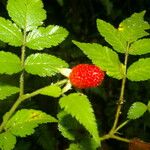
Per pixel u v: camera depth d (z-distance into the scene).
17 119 0.14
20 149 0.23
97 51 0.15
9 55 0.14
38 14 0.14
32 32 0.14
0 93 0.14
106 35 0.16
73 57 0.32
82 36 0.40
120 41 0.16
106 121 0.33
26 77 0.22
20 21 0.14
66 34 0.14
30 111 0.14
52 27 0.14
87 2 0.40
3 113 0.21
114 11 0.42
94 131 0.11
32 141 0.24
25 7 0.14
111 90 0.35
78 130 0.16
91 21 0.40
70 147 0.16
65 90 0.12
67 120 0.16
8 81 0.15
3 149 0.13
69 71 0.12
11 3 0.14
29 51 0.23
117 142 0.32
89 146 0.16
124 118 0.32
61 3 0.36
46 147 0.24
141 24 0.16
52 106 0.26
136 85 0.32
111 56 0.15
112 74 0.15
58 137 0.26
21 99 0.14
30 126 0.14
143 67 0.16
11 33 0.14
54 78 0.23
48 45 0.14
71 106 0.11
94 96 0.34
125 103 0.32
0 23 0.14
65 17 0.39
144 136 0.31
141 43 0.16
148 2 0.41
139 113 0.16
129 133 0.31
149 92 0.32
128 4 0.41
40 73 0.14
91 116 0.11
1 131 0.15
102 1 0.38
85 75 0.12
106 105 0.34
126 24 0.16
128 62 0.32
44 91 0.12
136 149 0.16
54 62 0.14
